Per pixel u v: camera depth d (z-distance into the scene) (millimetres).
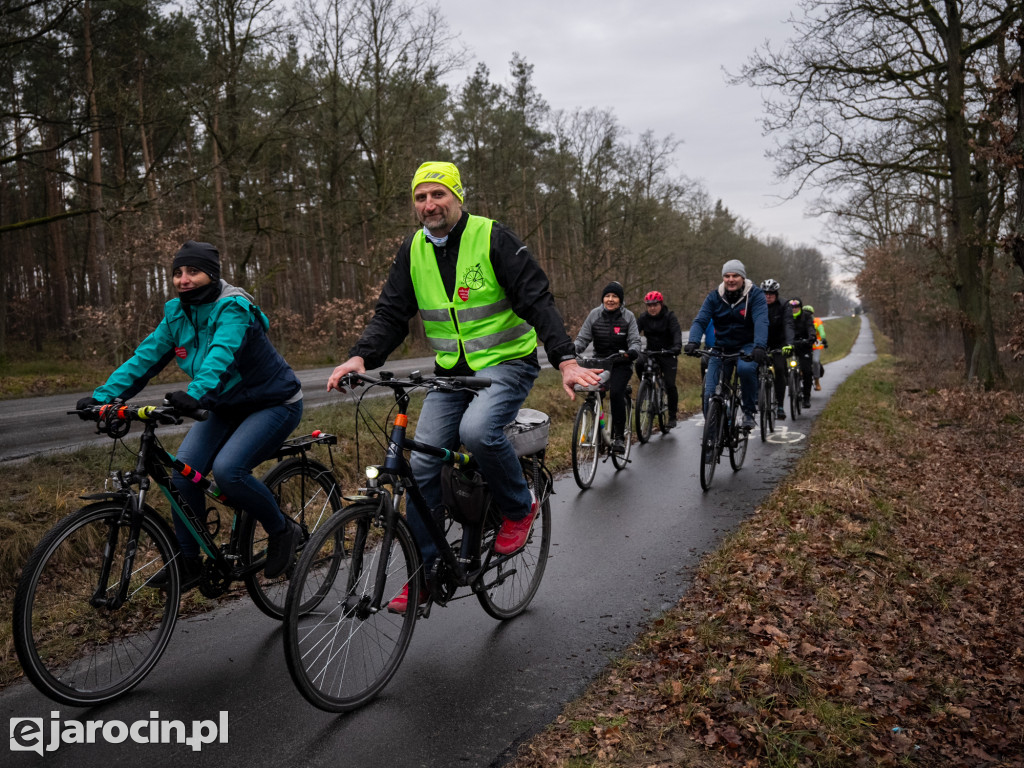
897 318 32062
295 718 2834
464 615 3875
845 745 2668
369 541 2988
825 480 6699
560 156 32469
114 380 3326
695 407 12875
